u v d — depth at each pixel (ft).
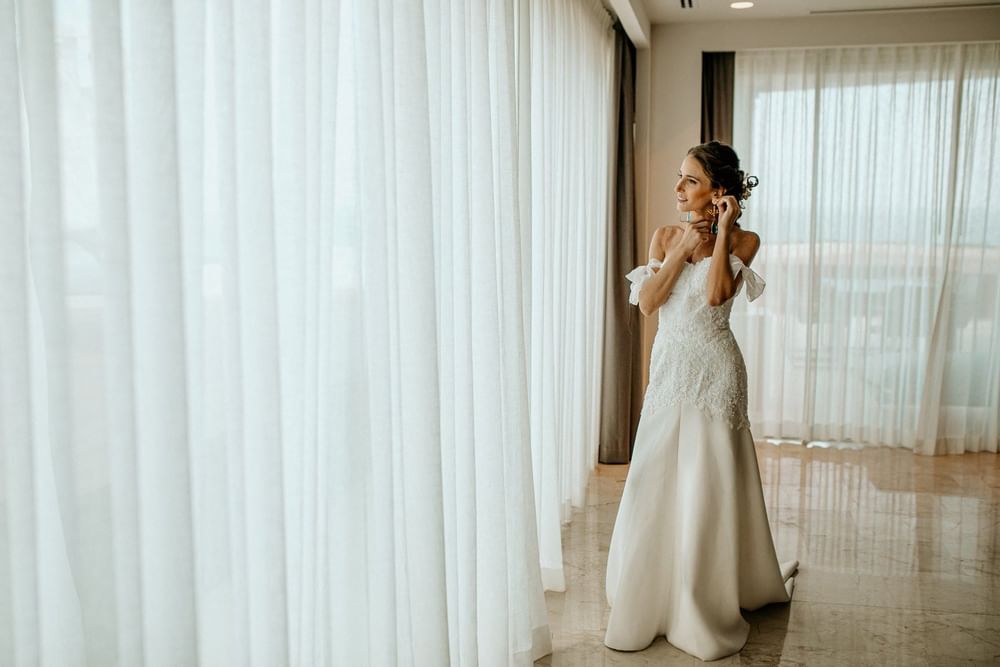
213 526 4.81
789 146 21.70
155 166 4.22
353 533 6.35
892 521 15.75
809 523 15.60
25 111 3.69
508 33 9.65
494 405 9.16
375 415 6.59
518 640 9.89
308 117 5.66
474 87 8.86
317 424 5.81
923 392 21.03
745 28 21.18
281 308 5.53
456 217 8.50
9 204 3.53
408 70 7.07
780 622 11.41
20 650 3.63
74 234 3.96
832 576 13.07
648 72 21.17
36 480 3.87
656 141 21.67
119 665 4.08
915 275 21.25
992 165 20.81
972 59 20.70
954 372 21.08
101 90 3.91
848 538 14.80
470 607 8.57
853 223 21.50
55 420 3.81
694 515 10.50
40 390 3.87
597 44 17.08
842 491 17.70
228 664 4.89
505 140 9.67
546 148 12.66
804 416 21.93
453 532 8.20
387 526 6.66
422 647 7.54
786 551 14.16
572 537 14.60
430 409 7.38
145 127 4.22
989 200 20.85
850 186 21.47
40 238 3.74
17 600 3.63
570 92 14.19
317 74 5.66
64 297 3.81
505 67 9.64
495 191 9.61
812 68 21.43
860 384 21.72
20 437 3.60
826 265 21.74
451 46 8.22
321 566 6.07
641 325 20.54
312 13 5.65
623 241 19.36
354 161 6.31
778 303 21.91
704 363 10.73
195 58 4.55
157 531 4.36
